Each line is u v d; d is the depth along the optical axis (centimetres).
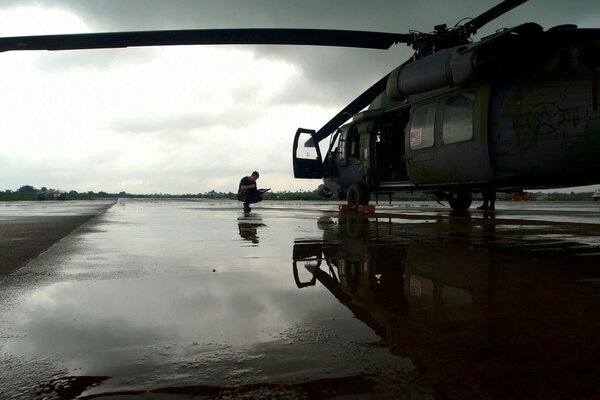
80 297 226
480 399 112
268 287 249
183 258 360
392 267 309
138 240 507
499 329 168
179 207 2088
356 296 225
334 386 119
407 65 887
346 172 1213
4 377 127
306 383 121
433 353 144
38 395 116
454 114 766
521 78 672
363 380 123
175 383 122
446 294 227
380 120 1048
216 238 528
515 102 671
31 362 138
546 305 204
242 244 461
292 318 186
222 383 122
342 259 348
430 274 281
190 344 154
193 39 722
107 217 1073
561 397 113
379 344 152
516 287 242
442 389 117
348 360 138
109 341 158
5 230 649
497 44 662
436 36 848
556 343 153
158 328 173
